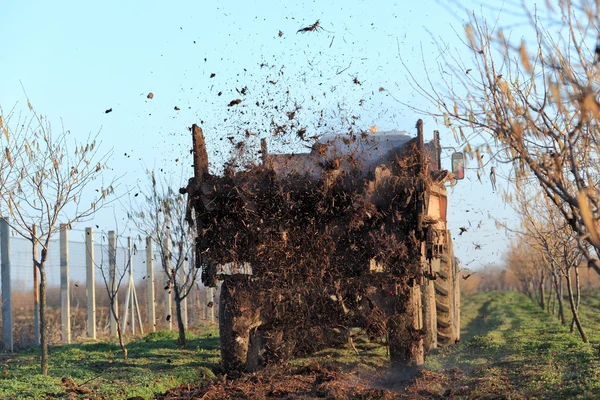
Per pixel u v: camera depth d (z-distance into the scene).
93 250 29.05
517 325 32.03
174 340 26.52
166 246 29.81
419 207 15.97
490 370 17.25
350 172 16.62
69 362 20.22
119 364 19.64
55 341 27.08
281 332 17.44
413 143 17.36
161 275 37.88
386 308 16.77
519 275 55.56
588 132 10.66
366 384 15.98
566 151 10.64
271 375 16.95
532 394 13.96
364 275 16.38
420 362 17.20
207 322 39.31
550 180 10.31
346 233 16.30
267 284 16.69
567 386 14.25
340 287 16.47
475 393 14.30
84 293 34.41
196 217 16.61
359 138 19.19
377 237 16.11
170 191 26.14
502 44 10.98
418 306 17.25
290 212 16.31
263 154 17.95
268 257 16.48
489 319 38.19
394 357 17.06
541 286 42.88
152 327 33.62
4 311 24.56
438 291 23.67
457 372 17.34
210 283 16.86
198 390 15.39
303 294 16.83
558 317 36.47
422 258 16.56
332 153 17.66
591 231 8.85
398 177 16.16
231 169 16.52
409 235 16.11
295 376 16.91
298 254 16.39
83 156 17.19
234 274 16.98
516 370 17.23
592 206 10.55
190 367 18.47
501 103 10.84
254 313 16.97
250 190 16.30
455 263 26.39
